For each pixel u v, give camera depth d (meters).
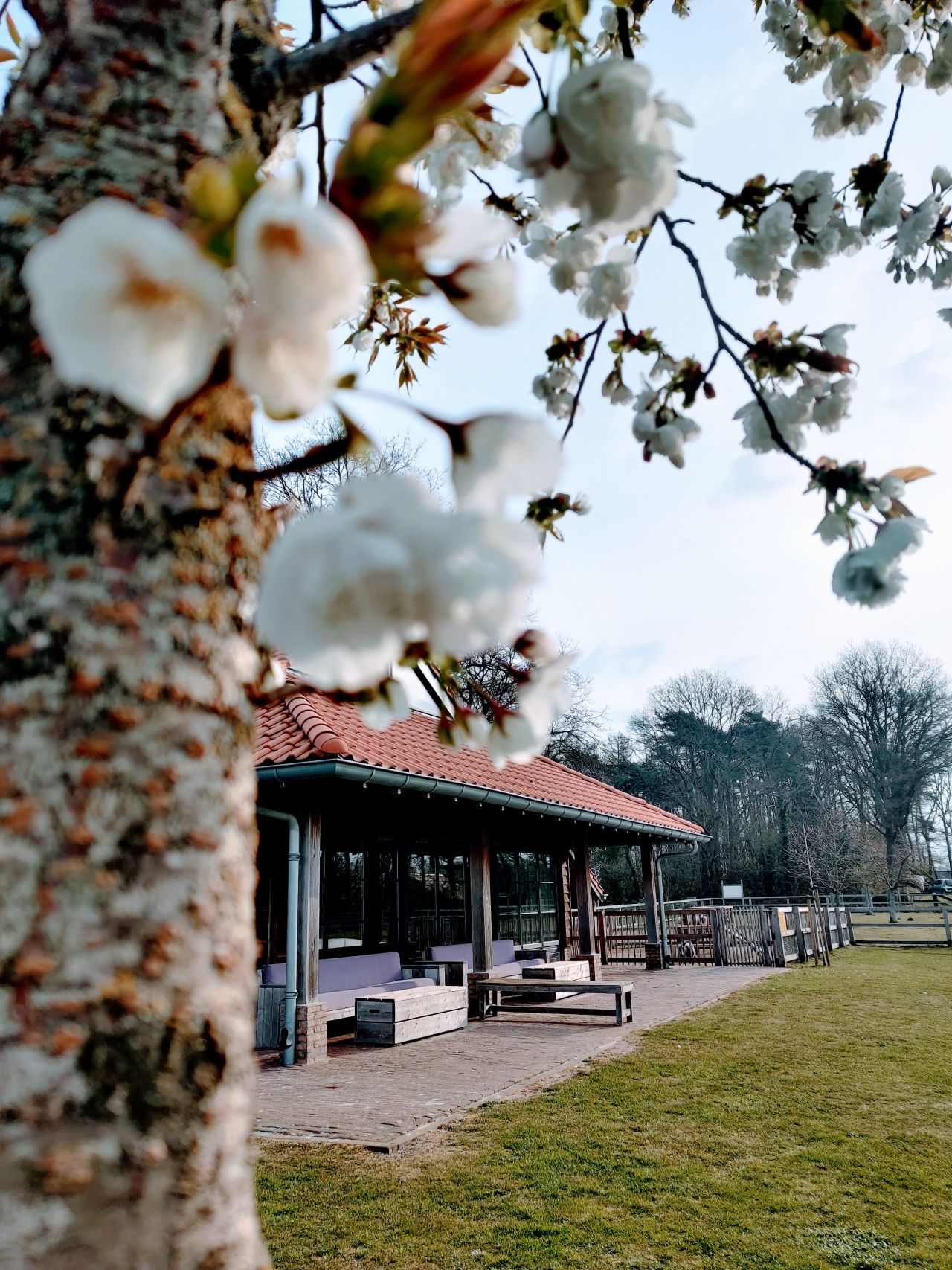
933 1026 10.37
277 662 1.04
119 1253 0.65
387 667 0.57
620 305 2.02
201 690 0.80
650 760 47.88
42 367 0.79
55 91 0.88
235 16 1.04
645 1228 4.52
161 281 0.45
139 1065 0.69
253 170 0.53
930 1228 4.50
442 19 0.60
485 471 0.72
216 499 0.84
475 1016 11.77
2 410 0.79
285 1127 6.35
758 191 2.17
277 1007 9.35
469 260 0.66
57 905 0.69
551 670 1.23
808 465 1.56
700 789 46.31
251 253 0.47
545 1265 4.13
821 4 1.12
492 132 1.49
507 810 13.61
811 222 2.16
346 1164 5.51
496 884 15.24
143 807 0.74
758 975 16.55
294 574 0.52
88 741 0.73
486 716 1.25
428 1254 4.25
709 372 1.97
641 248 2.06
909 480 1.47
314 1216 4.70
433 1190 5.06
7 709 0.72
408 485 0.56
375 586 0.51
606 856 41.69
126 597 0.77
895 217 2.52
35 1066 0.66
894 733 43.25
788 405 1.89
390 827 11.88
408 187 0.62
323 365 0.50
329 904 10.91
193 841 0.76
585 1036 10.13
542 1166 5.44
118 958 0.70
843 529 1.50
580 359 2.27
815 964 18.84
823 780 45.34
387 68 1.01
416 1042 10.02
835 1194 4.96
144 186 0.86
